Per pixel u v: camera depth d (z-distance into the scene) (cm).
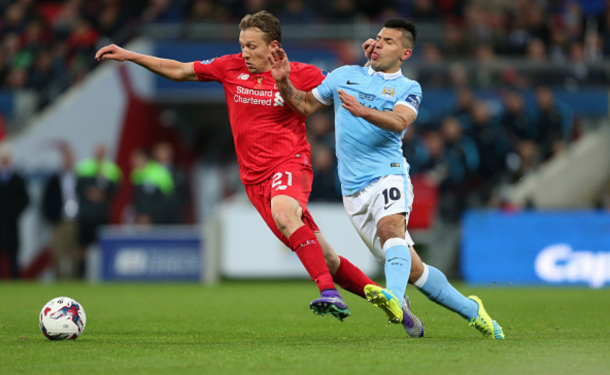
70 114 6175
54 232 5662
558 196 5712
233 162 7000
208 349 1752
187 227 5634
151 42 6119
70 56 6450
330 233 5116
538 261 5103
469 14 6506
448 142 5441
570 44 6462
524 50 6278
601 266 5072
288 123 2133
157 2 6312
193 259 5378
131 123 6275
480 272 5131
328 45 6012
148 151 6444
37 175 6119
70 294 4084
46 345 1844
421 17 6309
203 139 7044
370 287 1738
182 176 5728
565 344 1831
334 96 2109
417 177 5369
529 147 5541
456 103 5966
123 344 1872
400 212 1991
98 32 6450
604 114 6075
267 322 2581
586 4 6619
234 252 5194
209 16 6116
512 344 1834
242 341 1956
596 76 6091
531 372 1408
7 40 6681
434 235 5344
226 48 6084
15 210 5606
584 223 5097
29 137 6125
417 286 2016
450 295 2003
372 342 1908
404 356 1605
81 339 2011
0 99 6300
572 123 6022
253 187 2156
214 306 3306
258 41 2109
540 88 6041
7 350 1739
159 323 2542
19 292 4275
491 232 5134
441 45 6200
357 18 6219
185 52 6091
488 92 6019
